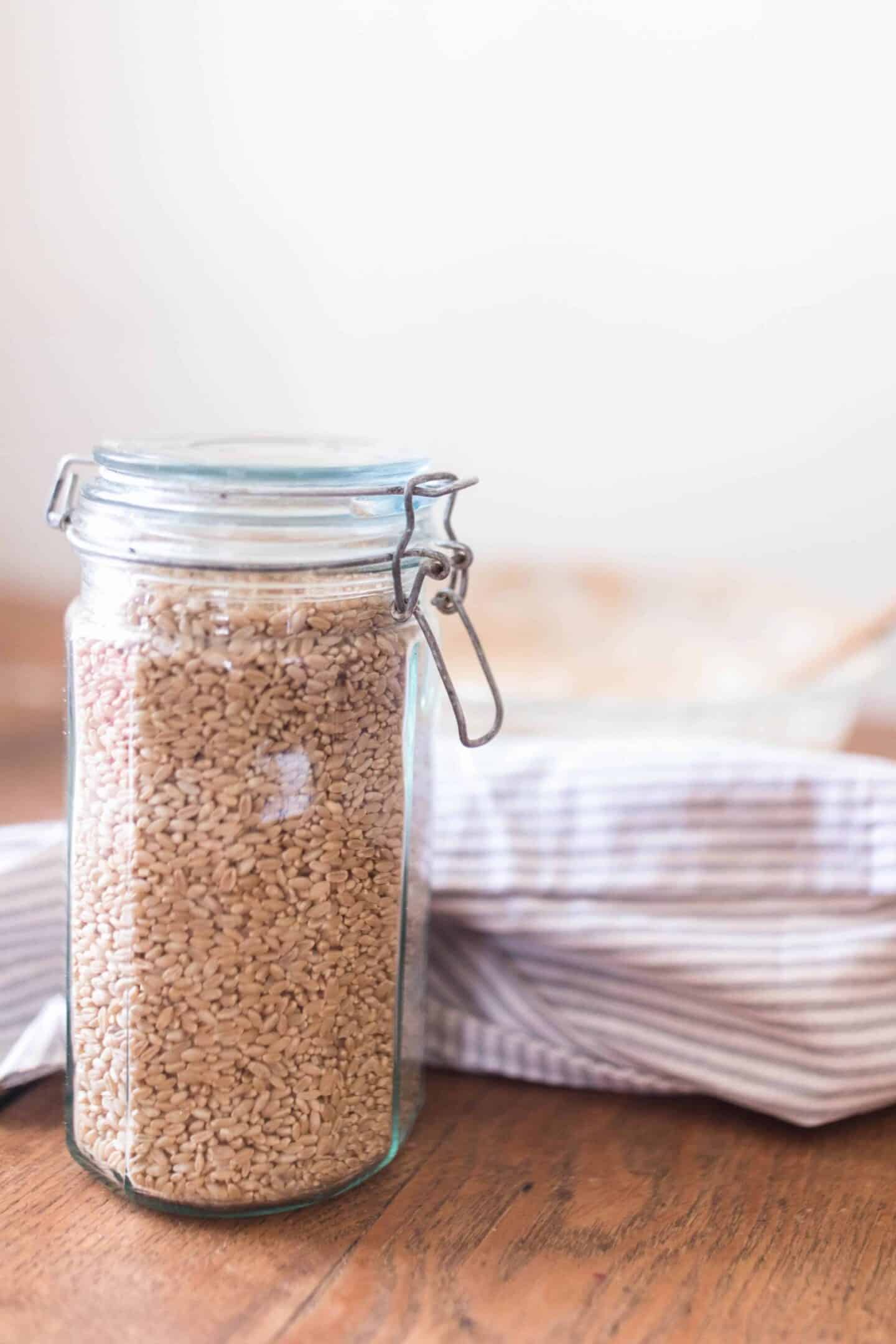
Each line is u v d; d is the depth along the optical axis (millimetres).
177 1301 478
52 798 847
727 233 1222
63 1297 478
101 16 1319
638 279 1251
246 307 1343
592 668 959
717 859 583
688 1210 524
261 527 495
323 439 594
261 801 501
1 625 1223
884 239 1182
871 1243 510
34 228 1363
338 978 519
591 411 1283
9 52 1341
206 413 1366
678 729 753
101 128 1339
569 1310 479
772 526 1255
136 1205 521
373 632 516
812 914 582
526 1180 540
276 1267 494
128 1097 514
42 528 1385
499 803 593
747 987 563
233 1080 510
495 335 1293
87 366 1376
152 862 504
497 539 1325
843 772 584
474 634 539
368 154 1292
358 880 520
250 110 1309
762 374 1234
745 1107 584
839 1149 562
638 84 1225
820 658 844
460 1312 477
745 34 1190
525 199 1266
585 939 580
